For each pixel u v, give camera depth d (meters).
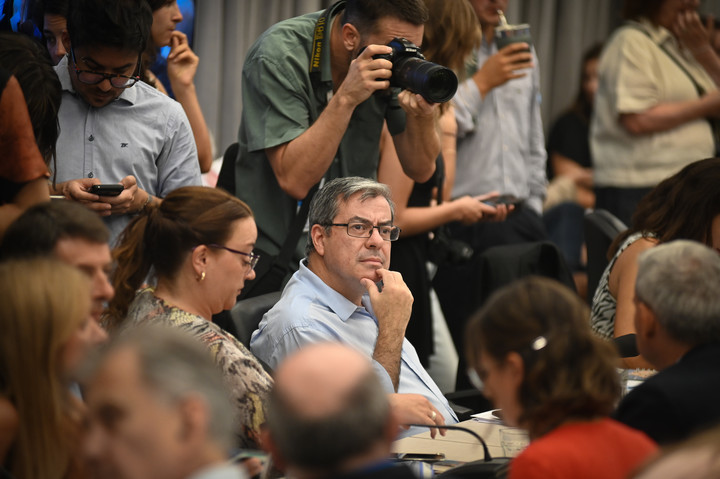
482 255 10.78
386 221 7.82
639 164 13.58
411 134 9.32
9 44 7.04
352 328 7.79
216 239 6.32
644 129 13.45
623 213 13.71
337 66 9.05
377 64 8.36
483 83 11.43
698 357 5.39
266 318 7.82
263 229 9.04
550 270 10.98
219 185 9.29
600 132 13.91
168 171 8.48
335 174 9.37
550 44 18.00
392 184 10.09
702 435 2.88
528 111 12.59
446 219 10.45
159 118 8.40
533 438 4.56
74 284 4.55
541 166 13.00
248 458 5.62
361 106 9.30
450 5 10.64
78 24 7.54
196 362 3.61
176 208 6.34
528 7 17.78
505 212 11.08
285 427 3.52
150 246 6.36
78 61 7.68
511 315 4.55
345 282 7.80
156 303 6.25
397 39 8.59
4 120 6.00
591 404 4.45
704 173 8.12
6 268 4.55
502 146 12.12
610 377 4.49
